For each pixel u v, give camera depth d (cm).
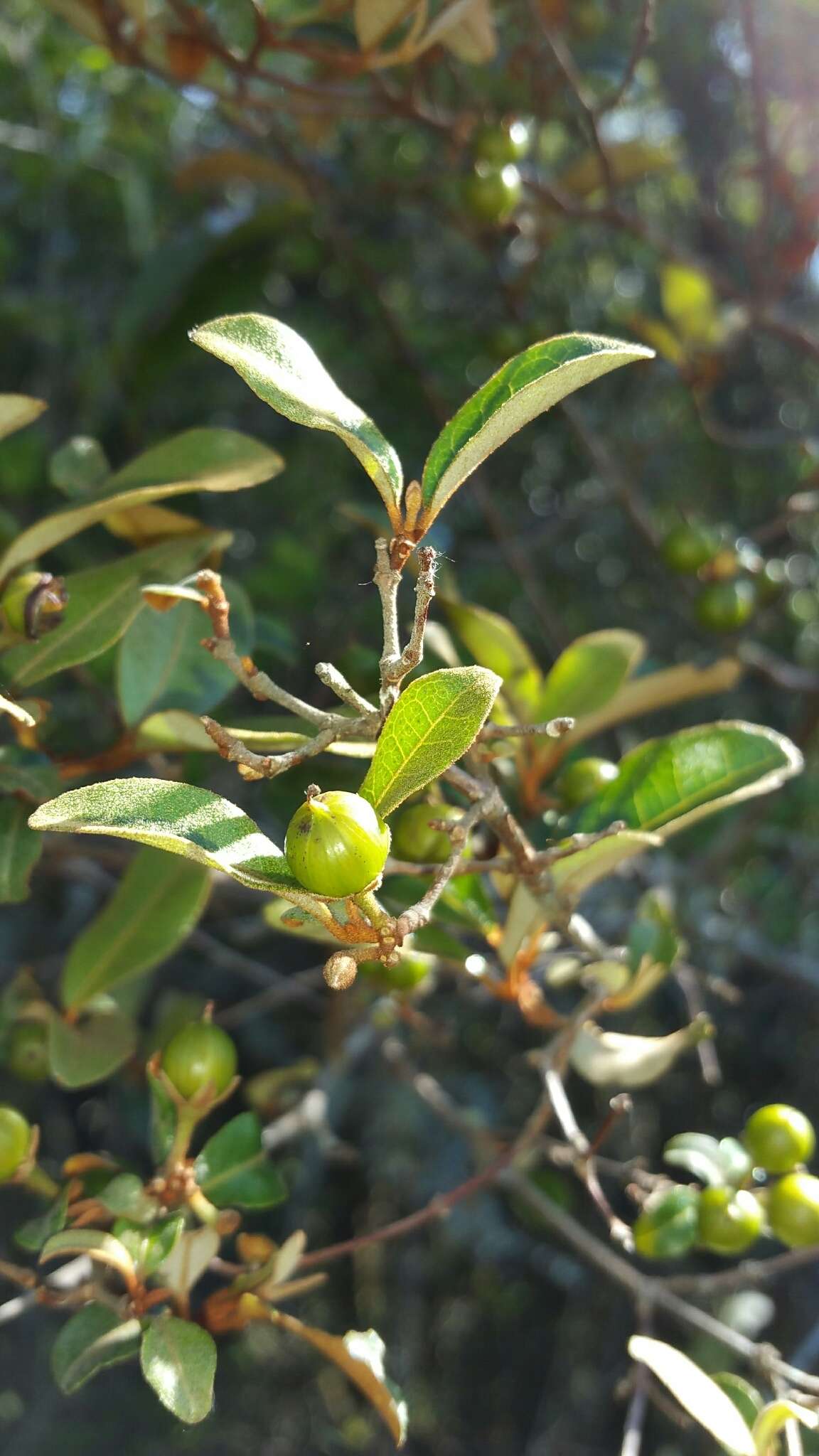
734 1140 25
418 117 39
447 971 41
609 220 44
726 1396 20
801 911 65
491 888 29
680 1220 24
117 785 15
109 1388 74
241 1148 24
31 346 67
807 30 49
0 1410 67
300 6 46
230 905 48
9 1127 23
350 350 65
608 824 22
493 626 25
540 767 25
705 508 73
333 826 15
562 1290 76
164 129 64
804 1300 62
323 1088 38
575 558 71
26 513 57
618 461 68
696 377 48
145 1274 21
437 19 31
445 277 69
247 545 61
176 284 48
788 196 50
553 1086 24
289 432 67
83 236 70
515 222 44
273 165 48
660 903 25
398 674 16
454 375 66
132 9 35
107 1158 25
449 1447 75
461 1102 67
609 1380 70
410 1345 70
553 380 16
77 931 61
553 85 44
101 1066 25
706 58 66
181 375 66
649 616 72
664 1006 69
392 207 62
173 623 25
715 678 26
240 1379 76
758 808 53
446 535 63
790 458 72
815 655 68
